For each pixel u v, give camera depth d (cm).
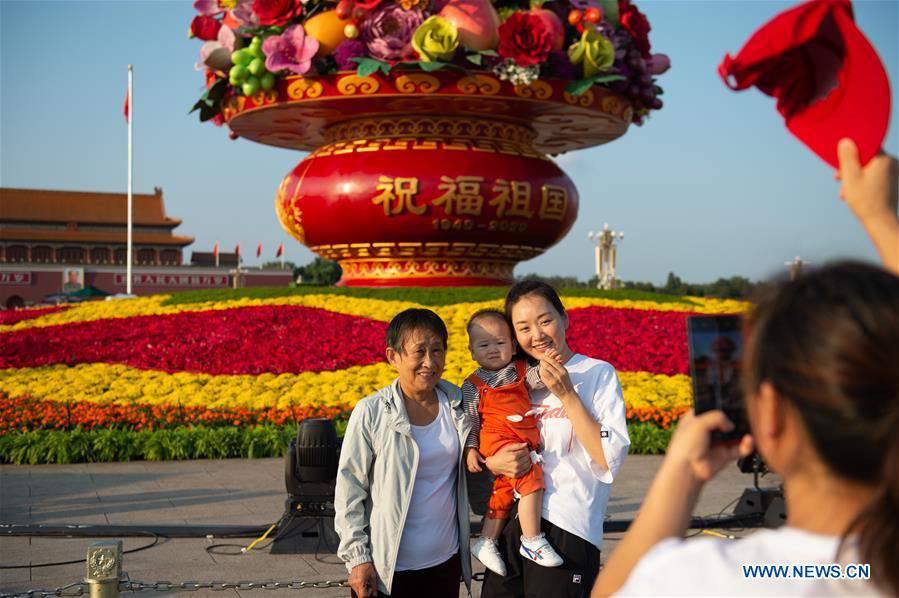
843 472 134
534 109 1931
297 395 1339
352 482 423
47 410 1217
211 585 541
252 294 2023
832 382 129
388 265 2162
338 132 2130
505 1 1845
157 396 1360
